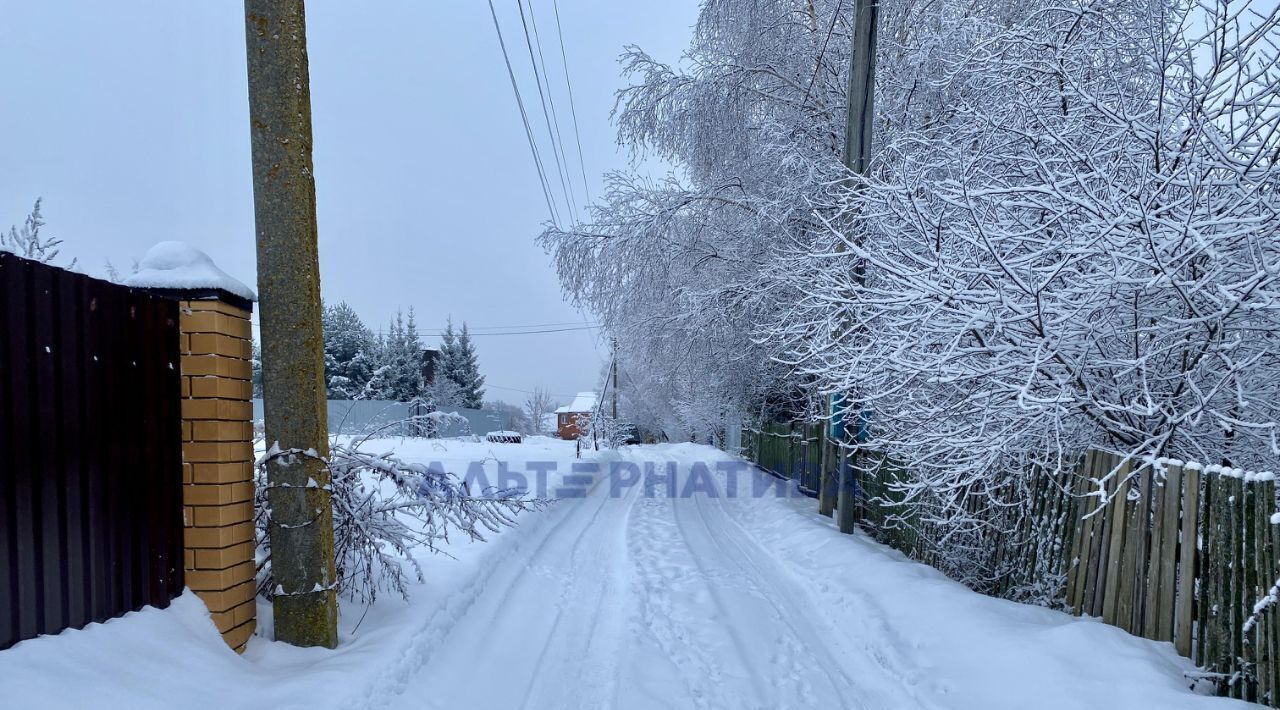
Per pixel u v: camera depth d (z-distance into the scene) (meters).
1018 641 3.96
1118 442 4.59
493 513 4.90
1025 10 8.77
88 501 2.84
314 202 3.91
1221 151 3.85
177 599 3.38
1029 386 3.92
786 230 10.49
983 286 4.62
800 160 10.45
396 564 4.61
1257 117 4.06
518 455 18.34
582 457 20.22
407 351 42.59
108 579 2.94
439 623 4.50
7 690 2.27
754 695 3.92
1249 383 4.25
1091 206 4.14
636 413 39.50
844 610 5.40
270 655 3.65
